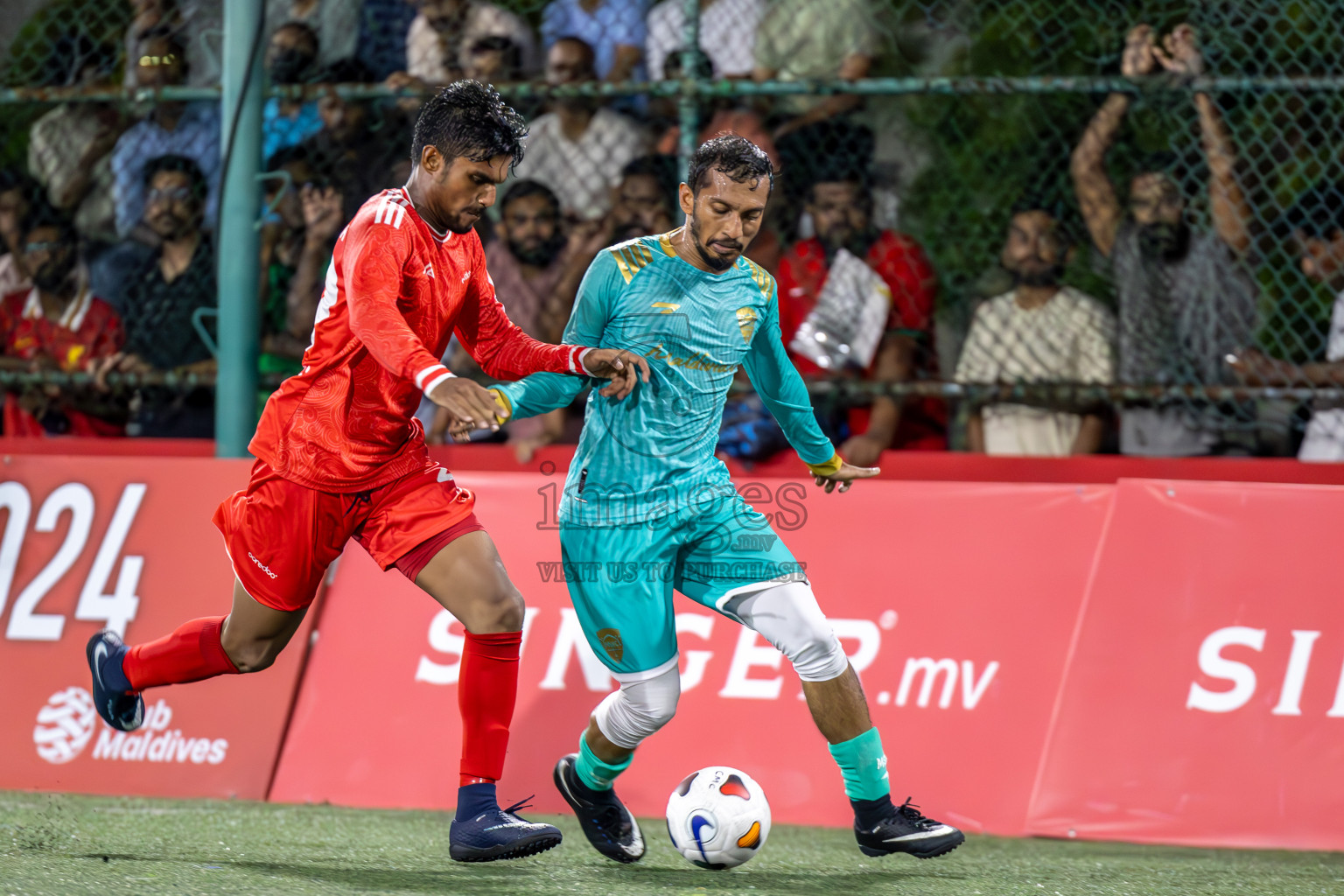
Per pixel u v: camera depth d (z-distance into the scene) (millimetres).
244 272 15562
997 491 14367
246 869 10062
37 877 9391
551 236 17328
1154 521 13852
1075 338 16703
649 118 18172
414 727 14359
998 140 18109
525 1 18688
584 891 9594
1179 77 15539
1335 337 16156
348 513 10336
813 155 17422
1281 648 13148
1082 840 12766
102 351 18078
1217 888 10227
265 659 10914
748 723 13945
